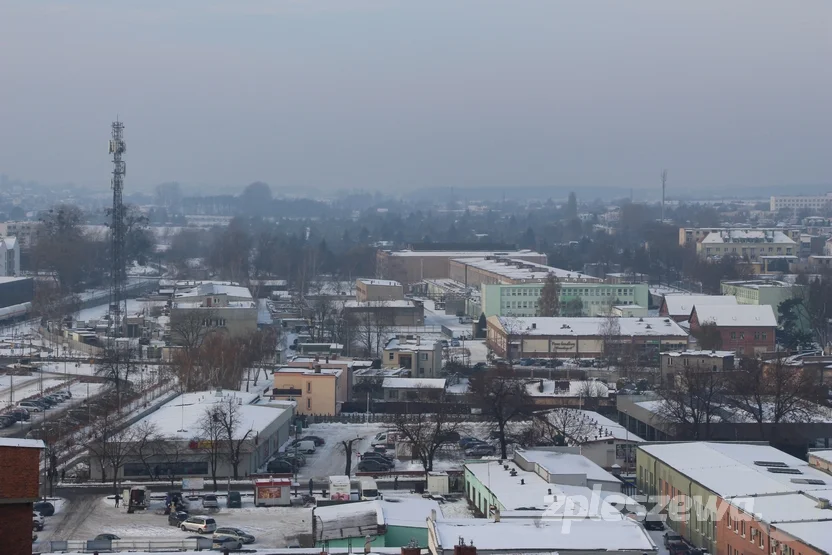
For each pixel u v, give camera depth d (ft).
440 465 487.61
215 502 413.59
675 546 347.77
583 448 483.92
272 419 516.73
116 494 417.69
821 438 511.81
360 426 586.86
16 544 128.36
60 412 585.22
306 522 390.83
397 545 331.16
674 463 396.57
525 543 274.98
